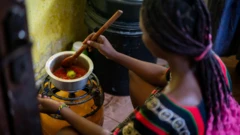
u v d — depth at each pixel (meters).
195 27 0.72
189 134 0.80
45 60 1.60
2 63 0.42
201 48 0.73
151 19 0.72
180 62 0.77
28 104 0.51
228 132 0.86
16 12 0.41
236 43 1.68
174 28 0.69
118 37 1.41
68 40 1.71
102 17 1.41
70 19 1.63
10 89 0.45
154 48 0.76
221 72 0.83
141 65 1.17
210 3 1.55
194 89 0.79
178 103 0.77
